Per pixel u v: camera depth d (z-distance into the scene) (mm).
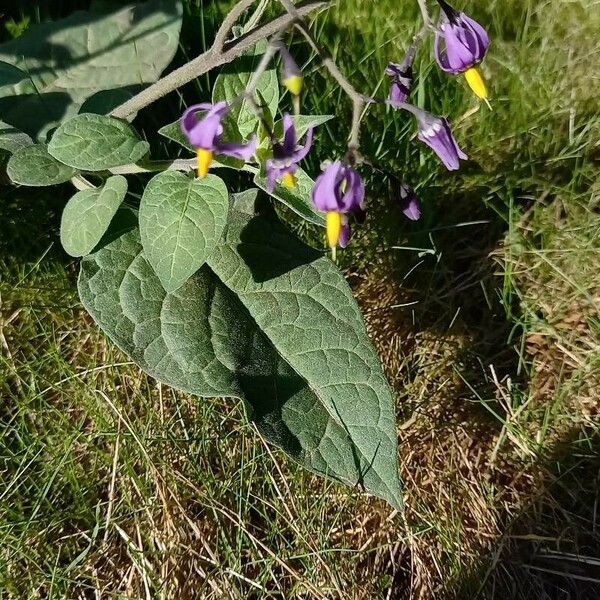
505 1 268
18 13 244
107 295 167
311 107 235
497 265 235
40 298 205
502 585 198
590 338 225
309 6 146
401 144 233
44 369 198
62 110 205
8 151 191
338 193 138
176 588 182
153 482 190
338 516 194
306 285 176
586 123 249
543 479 210
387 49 245
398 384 219
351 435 166
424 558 198
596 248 230
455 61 151
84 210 164
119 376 199
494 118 248
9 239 208
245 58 169
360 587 190
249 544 189
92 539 180
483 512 207
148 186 153
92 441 193
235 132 161
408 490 205
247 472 194
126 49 211
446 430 215
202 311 170
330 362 170
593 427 215
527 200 244
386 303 225
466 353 225
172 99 233
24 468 183
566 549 205
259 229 182
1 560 175
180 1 215
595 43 264
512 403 219
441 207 239
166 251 149
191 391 161
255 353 169
